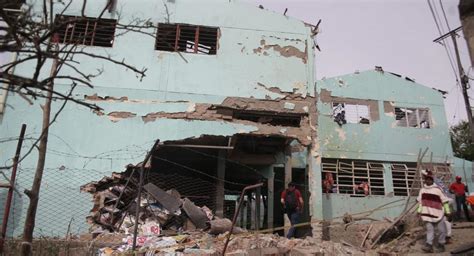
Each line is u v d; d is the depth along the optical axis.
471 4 4.63
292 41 14.03
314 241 9.07
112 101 12.39
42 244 7.02
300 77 13.64
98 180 11.48
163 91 12.75
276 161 15.73
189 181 13.70
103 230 9.92
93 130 12.00
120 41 12.97
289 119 13.79
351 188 19.64
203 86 13.02
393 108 20.91
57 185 11.20
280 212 19.11
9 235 10.29
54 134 11.72
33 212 3.60
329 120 20.11
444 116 21.20
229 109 13.05
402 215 11.81
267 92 13.30
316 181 12.74
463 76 13.23
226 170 16.83
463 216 14.73
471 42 4.66
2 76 2.41
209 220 10.60
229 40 13.72
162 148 13.65
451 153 20.55
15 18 2.61
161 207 10.70
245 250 7.66
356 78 21.05
